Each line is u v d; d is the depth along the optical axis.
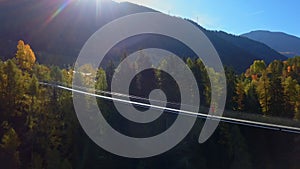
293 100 62.16
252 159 31.48
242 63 187.88
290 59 93.62
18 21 168.75
